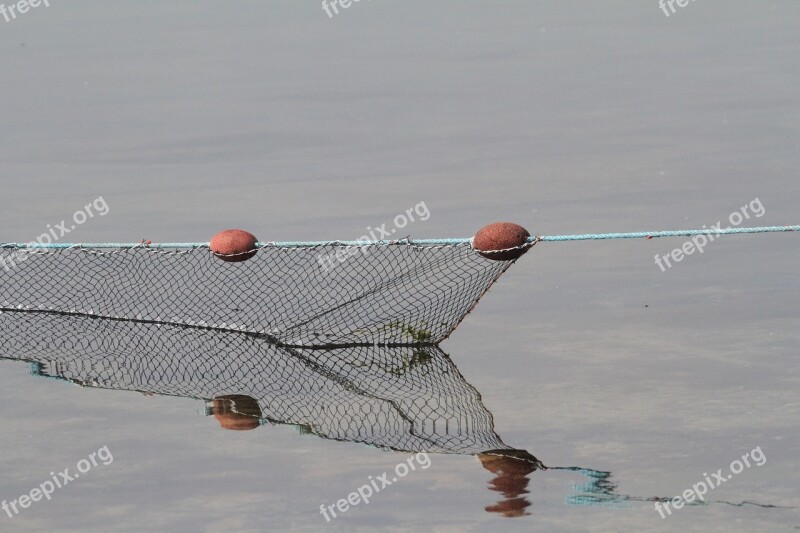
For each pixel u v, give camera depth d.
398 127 69.69
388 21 104.00
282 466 29.61
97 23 108.38
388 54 90.44
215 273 46.91
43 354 39.72
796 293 40.91
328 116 72.88
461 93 77.50
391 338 39.66
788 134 63.53
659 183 56.00
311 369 37.72
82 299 45.25
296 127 70.56
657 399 32.53
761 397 32.25
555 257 46.69
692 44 89.62
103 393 35.81
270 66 87.62
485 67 84.81
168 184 59.53
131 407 34.50
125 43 98.50
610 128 67.31
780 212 50.34
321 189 57.59
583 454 29.34
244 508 27.09
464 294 40.69
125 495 28.05
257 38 98.75
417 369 36.88
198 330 41.84
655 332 38.03
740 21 98.06
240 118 73.00
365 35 98.50
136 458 30.41
